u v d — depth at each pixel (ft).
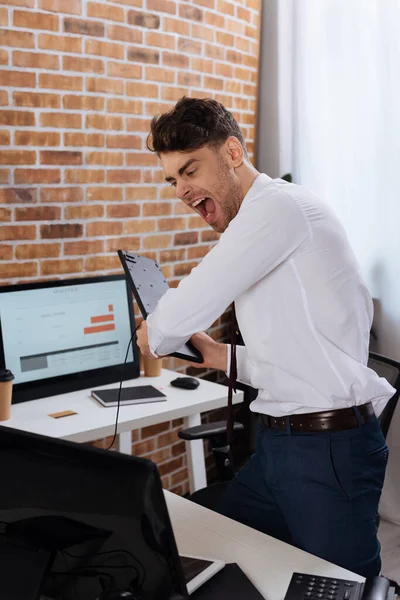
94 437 7.31
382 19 10.73
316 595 4.04
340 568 4.49
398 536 10.63
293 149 12.04
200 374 11.34
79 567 3.58
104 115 9.25
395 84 10.72
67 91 8.76
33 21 8.27
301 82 11.65
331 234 5.23
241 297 5.40
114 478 3.44
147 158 9.95
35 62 8.37
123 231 9.73
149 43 9.73
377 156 11.03
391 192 10.92
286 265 5.18
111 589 3.52
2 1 7.96
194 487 8.89
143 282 6.41
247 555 4.64
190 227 10.86
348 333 5.24
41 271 8.78
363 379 5.24
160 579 3.45
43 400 8.23
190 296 5.25
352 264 5.35
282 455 5.34
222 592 4.18
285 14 11.77
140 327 6.00
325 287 5.16
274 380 5.33
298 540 5.28
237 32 11.39
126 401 8.07
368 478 5.26
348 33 11.12
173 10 10.04
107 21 9.09
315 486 5.18
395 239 10.93
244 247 5.11
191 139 5.15
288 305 5.18
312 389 5.20
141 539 3.43
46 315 8.38
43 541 3.64
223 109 5.36
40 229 8.70
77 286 8.71
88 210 9.22
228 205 5.46
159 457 10.73
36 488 3.60
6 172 8.28
